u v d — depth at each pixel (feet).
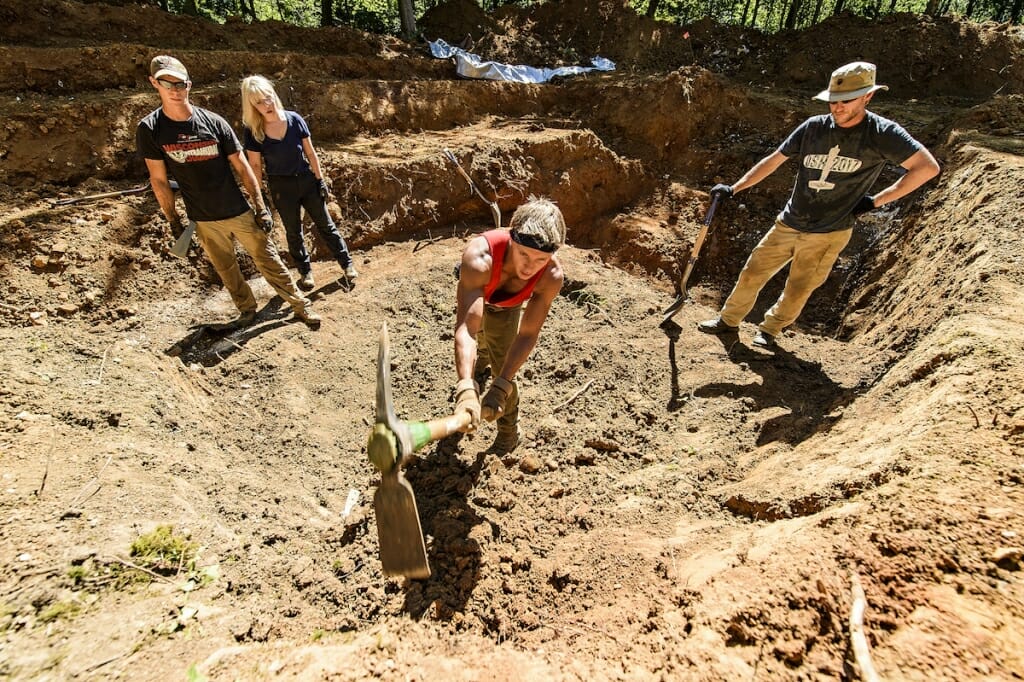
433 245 21.20
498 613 8.04
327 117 24.70
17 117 17.34
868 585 6.07
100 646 6.81
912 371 10.85
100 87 21.39
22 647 6.63
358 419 13.39
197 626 7.45
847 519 7.10
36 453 9.46
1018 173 15.72
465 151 23.29
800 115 29.68
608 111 30.99
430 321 16.81
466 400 7.52
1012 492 6.78
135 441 10.62
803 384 13.46
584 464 11.64
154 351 13.80
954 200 17.58
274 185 15.84
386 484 6.28
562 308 17.56
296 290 15.74
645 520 9.40
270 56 26.89
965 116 23.40
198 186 13.25
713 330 15.98
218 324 15.72
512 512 10.28
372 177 21.06
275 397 13.56
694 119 29.71
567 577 8.43
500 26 42.27
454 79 34.04
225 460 11.50
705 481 10.48
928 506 6.77
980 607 5.60
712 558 7.69
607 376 14.40
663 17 58.44
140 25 27.20
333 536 9.62
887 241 20.66
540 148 25.16
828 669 5.50
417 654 7.15
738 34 42.01
